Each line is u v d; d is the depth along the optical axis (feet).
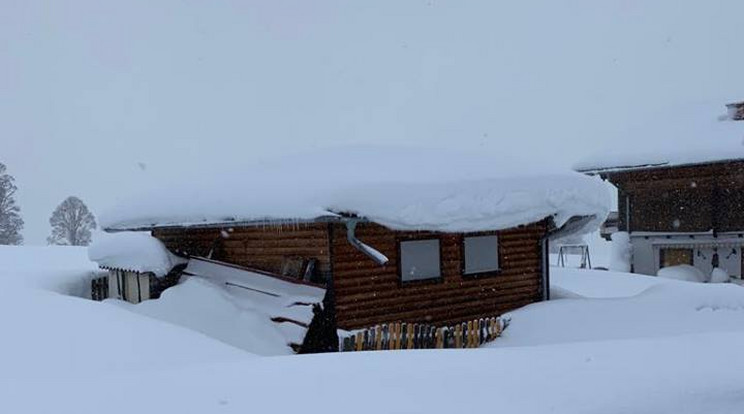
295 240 42.42
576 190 46.52
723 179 82.74
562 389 17.93
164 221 48.37
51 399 18.22
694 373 19.21
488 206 41.65
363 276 41.14
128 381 19.83
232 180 48.55
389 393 17.71
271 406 16.93
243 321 38.09
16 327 30.53
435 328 40.24
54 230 258.37
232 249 48.16
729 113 88.38
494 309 47.39
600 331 38.99
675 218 86.69
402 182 39.42
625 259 90.48
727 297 42.39
